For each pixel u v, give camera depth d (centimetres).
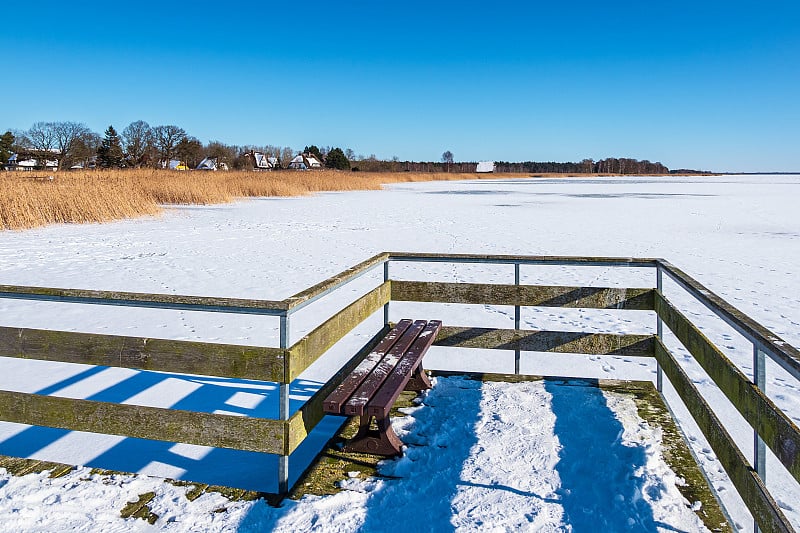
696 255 1220
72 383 479
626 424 356
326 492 284
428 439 341
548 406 389
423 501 275
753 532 261
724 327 679
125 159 8356
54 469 307
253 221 1889
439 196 3788
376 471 305
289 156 10706
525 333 441
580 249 1302
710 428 267
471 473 300
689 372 517
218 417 286
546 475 297
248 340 611
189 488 289
